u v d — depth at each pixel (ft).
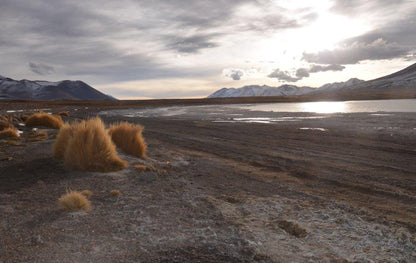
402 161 36.47
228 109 202.39
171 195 22.68
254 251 13.51
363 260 13.07
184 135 67.15
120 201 20.56
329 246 14.53
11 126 56.90
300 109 181.37
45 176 26.05
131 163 32.35
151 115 153.07
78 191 22.34
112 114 167.02
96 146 29.53
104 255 12.85
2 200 20.01
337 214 19.10
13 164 29.71
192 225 16.69
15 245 13.58
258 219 18.12
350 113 126.72
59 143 32.40
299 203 21.53
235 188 25.64
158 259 12.59
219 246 13.96
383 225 17.47
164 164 34.27
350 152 43.11
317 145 50.08
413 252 13.99
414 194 23.70
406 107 169.48
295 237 15.55
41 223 16.19
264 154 42.80
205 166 34.76
